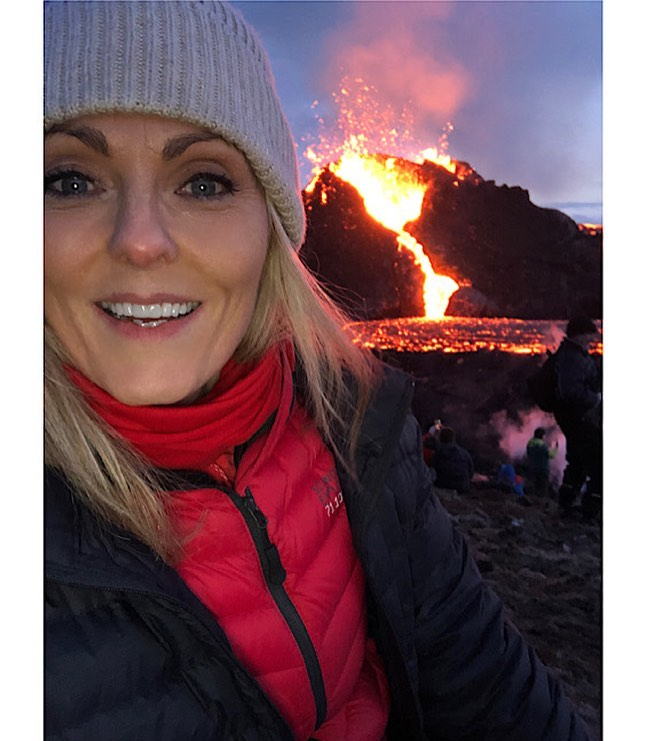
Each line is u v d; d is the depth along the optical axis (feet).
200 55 1.03
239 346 1.43
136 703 1.03
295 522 1.33
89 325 1.08
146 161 1.03
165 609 1.07
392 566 1.46
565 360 6.38
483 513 6.45
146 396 1.10
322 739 1.41
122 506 1.10
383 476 1.45
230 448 1.35
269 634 1.23
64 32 0.98
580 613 4.63
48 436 1.09
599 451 6.28
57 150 1.01
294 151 1.34
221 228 1.10
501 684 1.61
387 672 1.53
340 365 1.57
